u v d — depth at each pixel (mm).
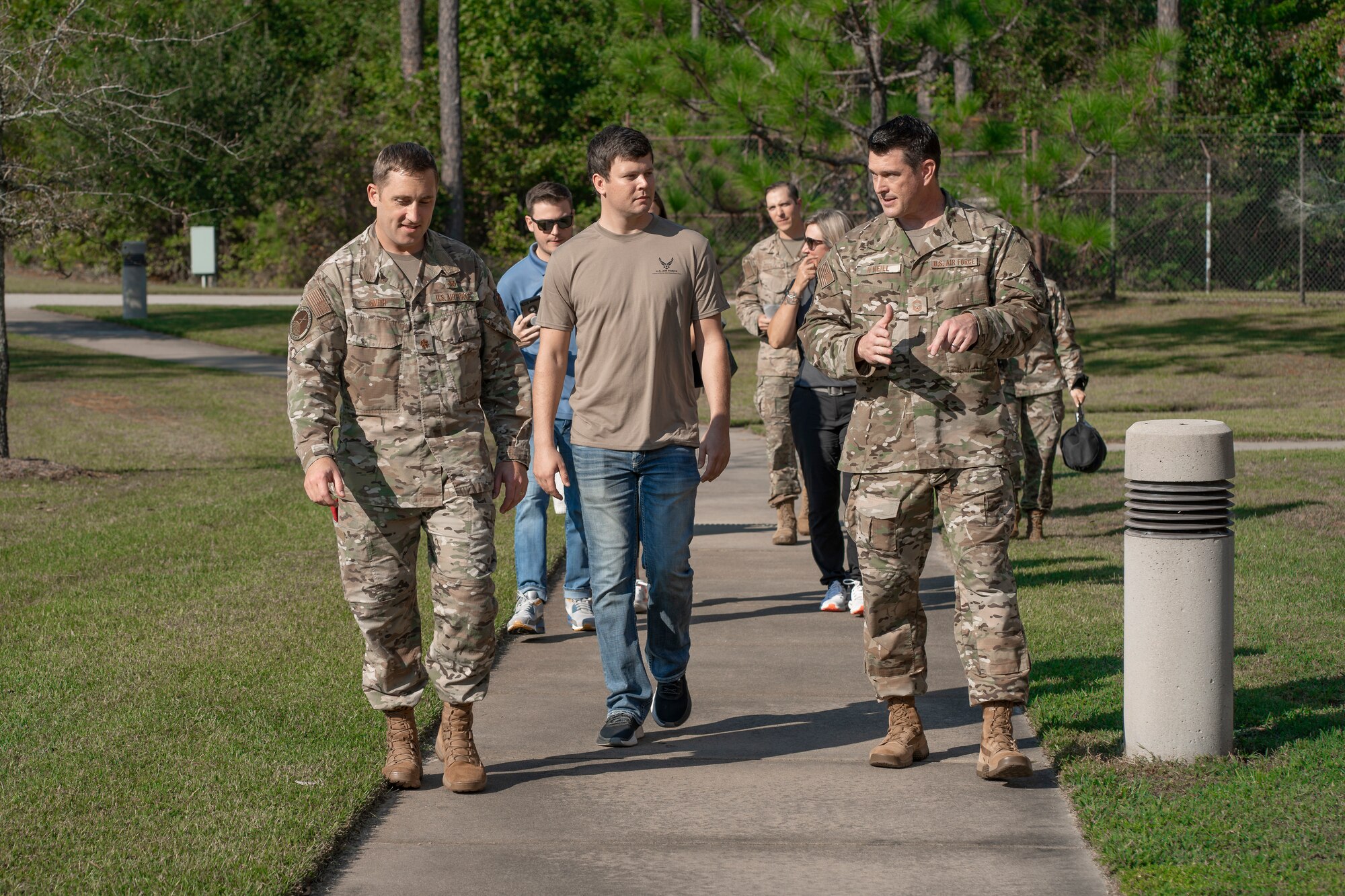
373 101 54312
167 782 5809
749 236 27328
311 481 5465
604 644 6449
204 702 6965
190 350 30859
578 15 53281
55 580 9930
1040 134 23531
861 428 5996
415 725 6121
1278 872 4820
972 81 40438
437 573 5781
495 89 49812
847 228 8711
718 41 23234
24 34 15250
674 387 6305
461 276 5781
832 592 9250
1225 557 5902
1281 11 42344
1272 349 28312
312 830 5297
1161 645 5930
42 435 18703
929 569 10594
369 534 5734
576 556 8820
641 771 6191
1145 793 5602
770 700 7301
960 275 5801
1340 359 26844
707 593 9898
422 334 5688
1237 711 6617
